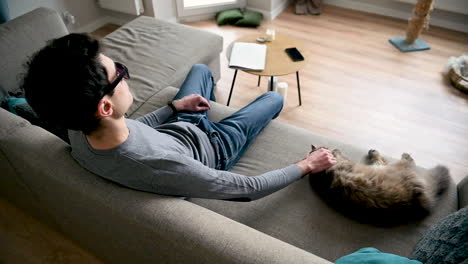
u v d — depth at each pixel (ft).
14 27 5.25
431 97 7.52
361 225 3.55
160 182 2.74
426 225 3.51
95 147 2.67
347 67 8.52
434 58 8.73
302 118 7.06
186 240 2.58
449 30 9.81
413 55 8.87
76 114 2.27
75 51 2.20
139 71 5.84
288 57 6.20
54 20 5.80
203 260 2.53
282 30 10.07
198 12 10.46
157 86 5.58
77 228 3.95
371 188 3.37
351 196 3.46
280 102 4.86
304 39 9.62
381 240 3.41
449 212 3.64
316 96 7.64
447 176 3.81
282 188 3.65
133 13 9.63
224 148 3.99
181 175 2.72
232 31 10.05
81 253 4.70
